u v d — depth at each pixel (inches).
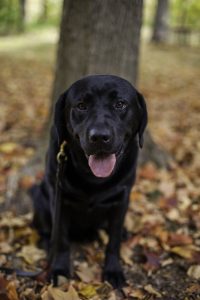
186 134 84.7
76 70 53.8
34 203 44.6
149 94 134.0
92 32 51.5
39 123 86.7
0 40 257.0
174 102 121.3
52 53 219.1
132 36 51.9
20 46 236.1
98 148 32.1
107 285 37.9
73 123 34.8
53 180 37.7
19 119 90.6
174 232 47.3
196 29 309.1
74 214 39.8
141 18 52.4
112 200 37.8
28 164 57.4
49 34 302.7
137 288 37.9
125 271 40.7
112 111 34.1
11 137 75.8
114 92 34.2
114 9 50.2
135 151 37.5
